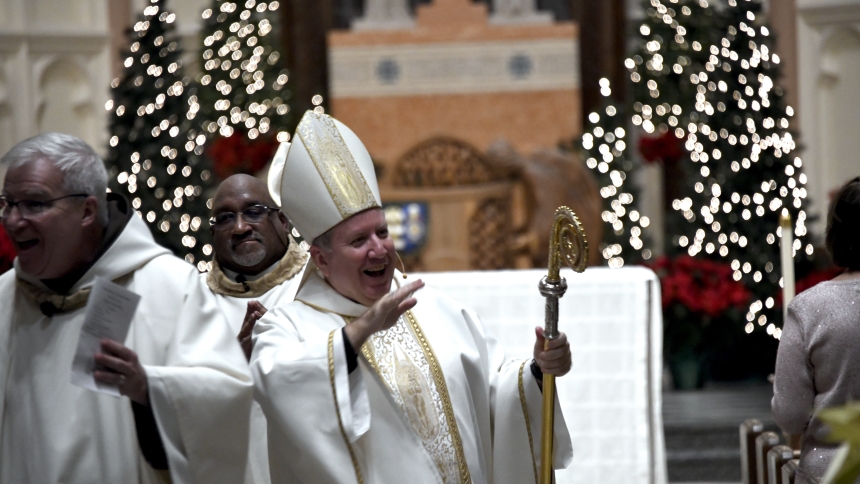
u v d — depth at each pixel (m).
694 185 25.28
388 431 9.39
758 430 13.58
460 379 9.83
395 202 29.83
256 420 11.75
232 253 12.48
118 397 9.21
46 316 9.53
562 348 9.48
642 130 29.45
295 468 9.30
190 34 31.02
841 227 10.59
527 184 29.19
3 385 9.41
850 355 10.18
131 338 9.43
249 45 25.05
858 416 5.20
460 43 31.59
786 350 10.59
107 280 8.68
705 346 22.98
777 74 24.84
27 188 8.93
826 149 30.00
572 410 15.61
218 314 9.70
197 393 8.95
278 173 11.12
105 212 9.58
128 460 9.28
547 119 31.48
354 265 9.60
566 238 9.30
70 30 29.45
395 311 9.05
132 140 22.91
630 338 15.70
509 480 10.02
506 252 29.39
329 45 31.72
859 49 29.56
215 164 24.98
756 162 23.86
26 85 28.61
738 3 25.38
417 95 31.58
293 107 28.02
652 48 26.27
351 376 9.25
